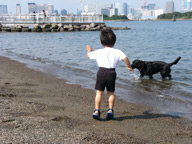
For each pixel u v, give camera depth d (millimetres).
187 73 8789
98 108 3934
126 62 3959
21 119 3551
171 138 3340
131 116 4234
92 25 44844
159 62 8055
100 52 3986
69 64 10680
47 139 2900
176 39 26094
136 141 3125
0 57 12742
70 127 3410
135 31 45312
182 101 5453
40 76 7891
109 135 3215
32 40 23516
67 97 5289
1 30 38031
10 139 2834
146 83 7348
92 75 8359
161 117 4266
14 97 4941
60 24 42062
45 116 3799
